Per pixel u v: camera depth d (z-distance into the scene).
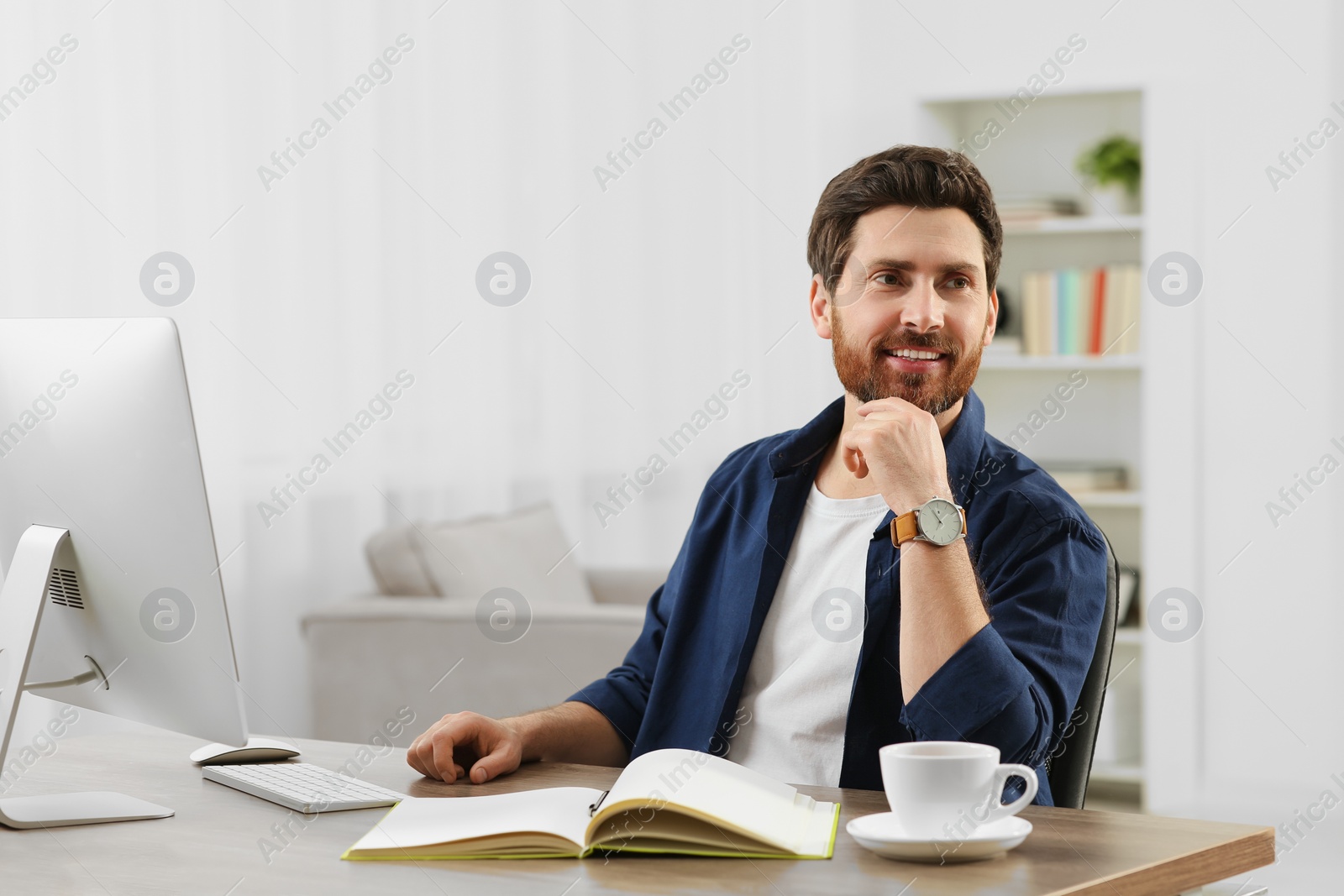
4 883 0.98
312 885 0.94
